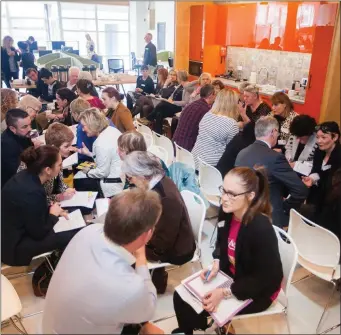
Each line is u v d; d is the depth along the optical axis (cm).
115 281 122
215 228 298
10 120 259
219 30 641
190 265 260
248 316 161
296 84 516
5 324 201
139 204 129
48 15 747
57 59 693
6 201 193
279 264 152
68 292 123
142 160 188
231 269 172
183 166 282
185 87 531
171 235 191
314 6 450
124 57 888
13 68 558
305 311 184
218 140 321
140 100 553
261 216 154
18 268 254
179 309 174
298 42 488
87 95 423
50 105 489
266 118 229
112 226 127
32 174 200
